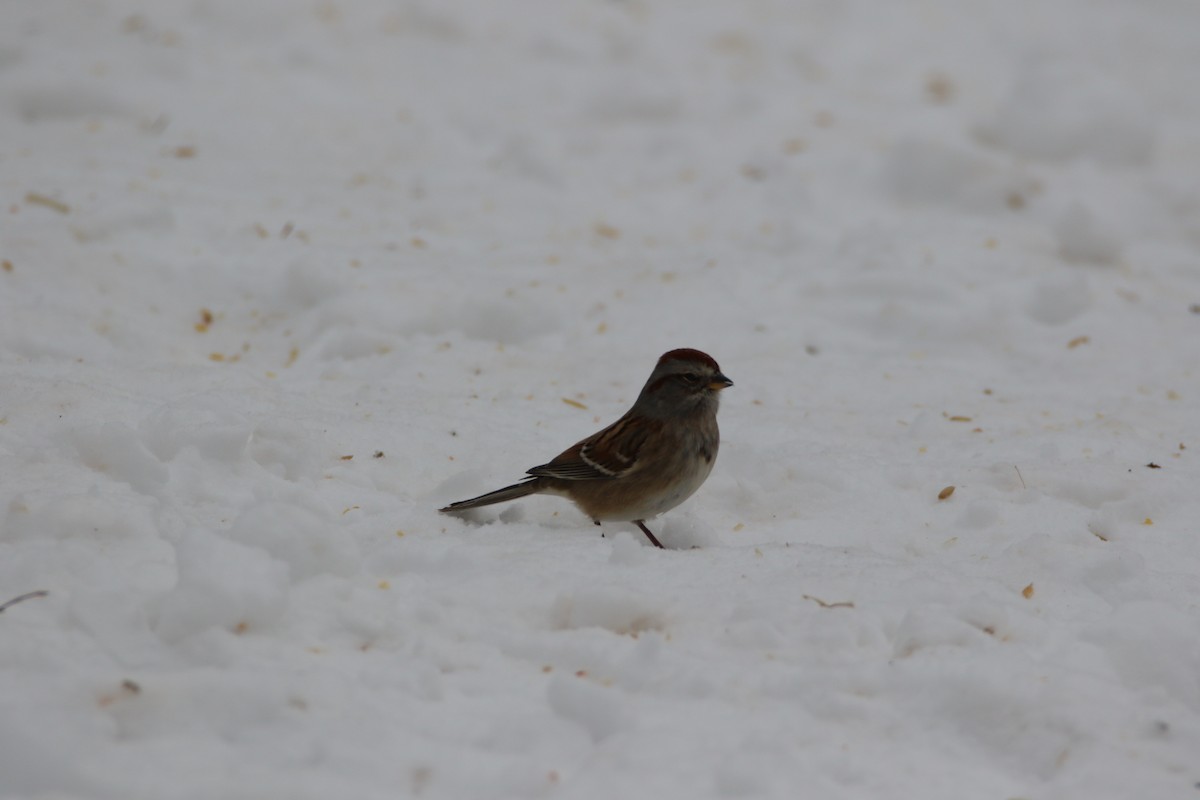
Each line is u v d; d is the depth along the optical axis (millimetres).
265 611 6922
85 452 9266
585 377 13609
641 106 24156
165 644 6715
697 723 6496
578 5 31344
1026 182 20938
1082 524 10000
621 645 7195
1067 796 6160
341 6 28719
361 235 17188
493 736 6285
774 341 14812
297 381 12766
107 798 5508
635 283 16250
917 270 16797
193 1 27391
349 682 6512
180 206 17078
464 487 10141
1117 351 15039
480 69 26219
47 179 17438
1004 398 13523
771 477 10594
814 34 31031
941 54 30859
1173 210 21047
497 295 15125
